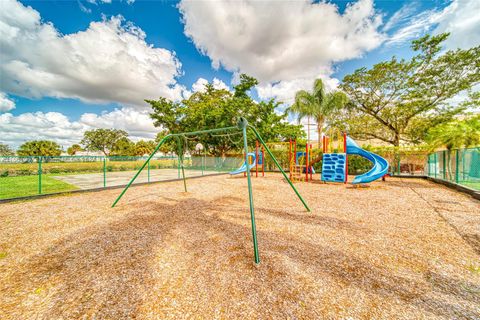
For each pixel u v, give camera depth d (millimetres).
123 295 1998
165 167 23031
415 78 15781
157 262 2625
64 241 3326
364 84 17625
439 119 15336
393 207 5320
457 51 14164
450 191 7570
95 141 58469
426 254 2758
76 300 1938
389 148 13898
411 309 1748
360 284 2105
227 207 5461
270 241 3217
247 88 20609
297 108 18406
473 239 3240
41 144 41656
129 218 4543
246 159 3020
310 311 1733
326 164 10336
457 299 1874
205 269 2436
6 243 3266
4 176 14008
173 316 1709
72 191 7691
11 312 1780
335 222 4145
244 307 1796
